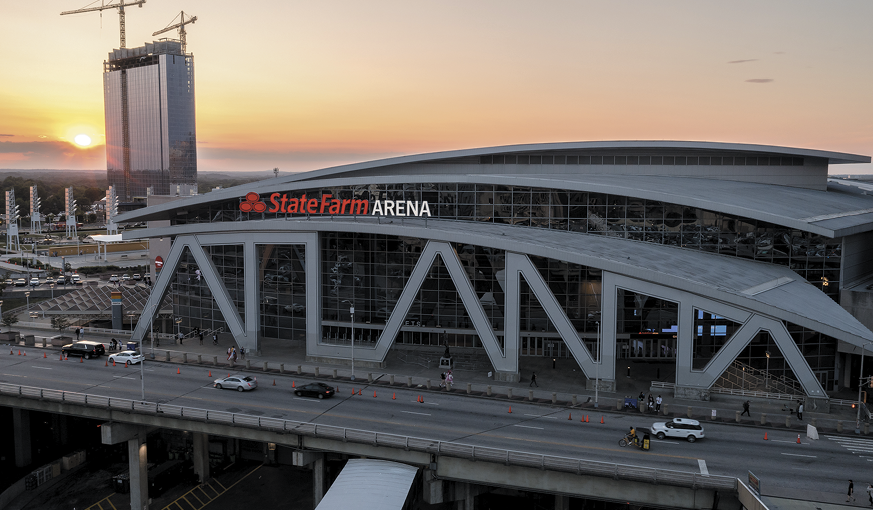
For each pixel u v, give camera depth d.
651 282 55.41
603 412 52.47
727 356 54.16
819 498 37.25
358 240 72.25
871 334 50.44
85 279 147.62
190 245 73.50
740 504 38.25
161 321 87.69
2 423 63.50
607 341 57.56
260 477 57.97
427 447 43.16
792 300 54.66
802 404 53.25
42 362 66.69
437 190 71.56
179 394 55.94
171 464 59.00
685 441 46.22
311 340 68.50
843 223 62.53
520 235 63.84
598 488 40.44
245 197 77.75
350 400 55.00
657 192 64.81
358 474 42.53
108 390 56.78
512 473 41.97
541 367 66.31
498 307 70.75
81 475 58.97
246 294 70.88
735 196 68.19
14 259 174.62
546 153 80.88
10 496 54.50
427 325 72.38
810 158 82.75
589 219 68.44
